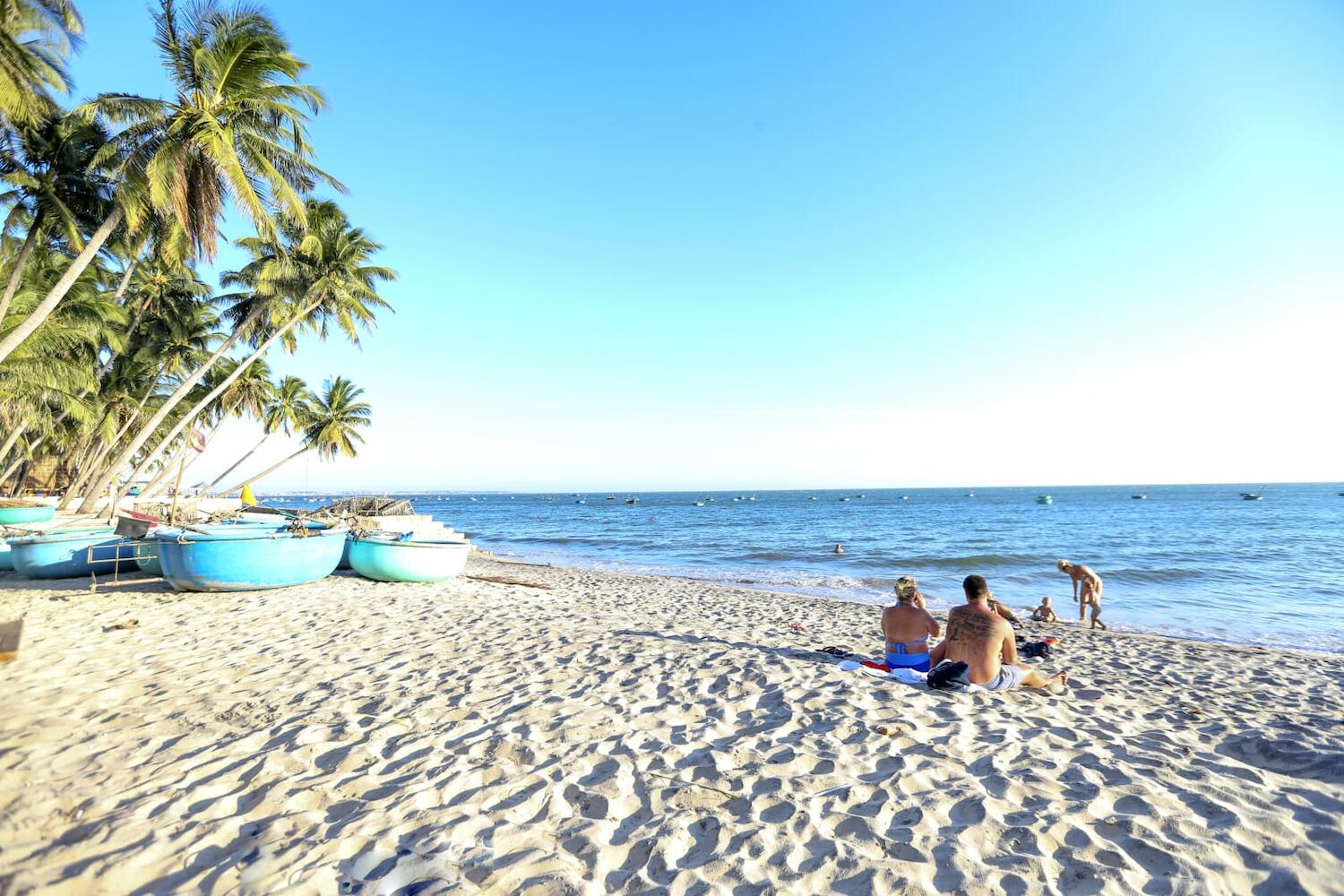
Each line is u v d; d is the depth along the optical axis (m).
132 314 28.20
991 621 5.86
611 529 48.78
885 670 6.42
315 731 4.40
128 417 30.91
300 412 41.72
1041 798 3.48
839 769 3.95
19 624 5.05
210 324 31.03
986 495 159.62
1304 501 92.06
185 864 2.75
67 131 17.56
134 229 16.64
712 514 70.69
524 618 9.27
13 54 13.67
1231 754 4.54
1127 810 3.32
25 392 20.73
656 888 2.69
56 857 2.75
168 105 16.61
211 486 40.91
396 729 4.50
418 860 2.82
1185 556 24.66
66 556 12.77
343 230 25.73
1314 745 4.67
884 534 39.09
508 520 65.44
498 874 2.73
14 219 17.88
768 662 6.69
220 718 4.66
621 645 7.41
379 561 12.57
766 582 19.77
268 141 18.23
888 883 2.70
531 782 3.70
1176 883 2.64
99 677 5.71
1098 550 27.31
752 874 2.79
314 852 2.86
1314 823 3.09
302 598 10.54
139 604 9.84
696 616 11.30
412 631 8.08
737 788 3.67
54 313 20.45
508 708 5.05
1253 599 16.17
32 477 38.25
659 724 4.79
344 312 26.23
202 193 16.88
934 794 3.54
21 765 3.68
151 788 3.47
